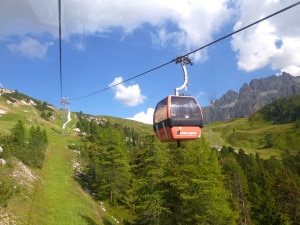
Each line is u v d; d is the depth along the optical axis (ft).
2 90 516.32
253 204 220.84
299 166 360.07
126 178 200.64
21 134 195.00
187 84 42.24
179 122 40.22
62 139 342.23
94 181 211.61
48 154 248.52
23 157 178.60
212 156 156.15
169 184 147.33
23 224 104.99
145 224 150.00
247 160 386.93
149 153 154.20
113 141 206.59
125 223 175.52
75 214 138.72
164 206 146.20
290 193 240.73
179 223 139.44
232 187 226.58
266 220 175.52
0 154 154.92
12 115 419.33
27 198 131.85
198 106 41.78
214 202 131.75
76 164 237.04
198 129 40.91
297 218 231.09
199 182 129.49
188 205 134.51
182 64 40.88
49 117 507.71
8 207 112.98
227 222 139.44
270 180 273.75
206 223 131.13
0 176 135.33
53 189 162.81
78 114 650.84
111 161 200.85
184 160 150.00
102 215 165.48
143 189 146.00
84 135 390.83
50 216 125.70
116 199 198.08
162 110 41.70
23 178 148.97
